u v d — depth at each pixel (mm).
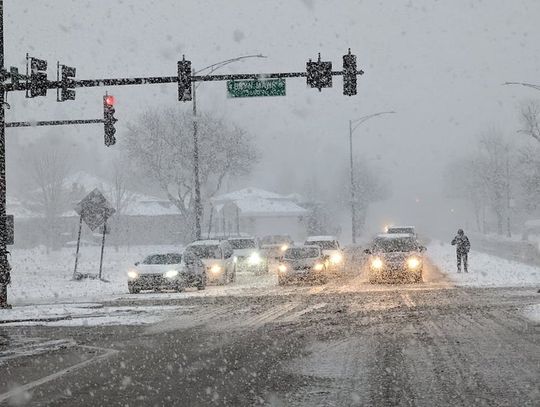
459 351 12125
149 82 23250
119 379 10273
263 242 55062
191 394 9125
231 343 13719
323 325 16219
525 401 8406
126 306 22062
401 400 8539
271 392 9141
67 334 15758
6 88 22688
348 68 22812
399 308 19500
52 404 8680
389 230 51969
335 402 8500
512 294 23109
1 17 22625
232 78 23266
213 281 31547
